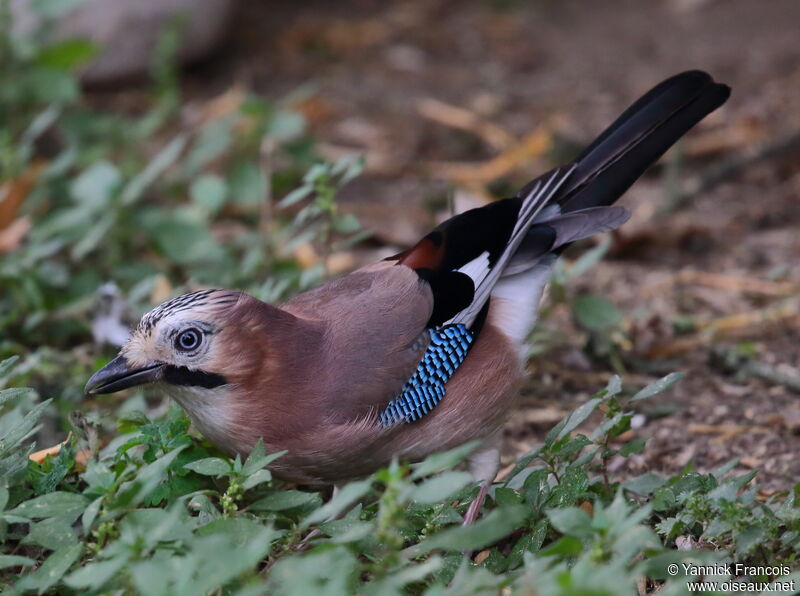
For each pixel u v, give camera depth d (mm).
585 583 4535
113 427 8438
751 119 14812
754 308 11023
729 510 6039
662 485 6797
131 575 5168
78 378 9203
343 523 6012
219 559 4727
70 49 13094
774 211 13227
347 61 17750
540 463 8180
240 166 12930
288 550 6211
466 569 5289
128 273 11164
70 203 12672
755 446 8508
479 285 7469
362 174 14602
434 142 15375
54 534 5727
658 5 19812
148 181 11461
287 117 12961
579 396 9547
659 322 10523
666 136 8422
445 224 7703
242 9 19078
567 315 11039
